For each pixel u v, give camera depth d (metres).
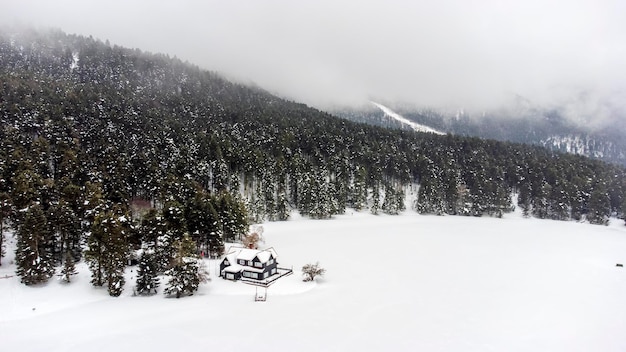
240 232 95.31
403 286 69.38
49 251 64.50
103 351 43.75
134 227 73.81
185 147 135.88
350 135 194.38
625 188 165.12
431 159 189.38
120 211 74.56
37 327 48.94
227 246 90.12
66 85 174.25
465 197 167.38
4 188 77.25
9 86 146.12
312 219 138.12
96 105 153.38
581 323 55.12
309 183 140.12
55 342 45.47
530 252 98.75
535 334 51.25
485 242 109.62
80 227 73.44
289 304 59.78
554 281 74.62
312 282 70.38
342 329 51.03
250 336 48.25
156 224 70.50
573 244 110.12
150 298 60.69
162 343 45.81
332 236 111.38
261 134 172.62
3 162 85.06
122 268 61.66
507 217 163.38
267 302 60.44
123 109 160.75
